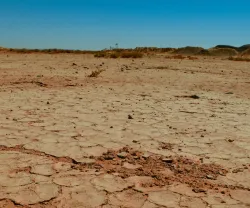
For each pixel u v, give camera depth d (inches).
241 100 401.1
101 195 144.6
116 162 183.3
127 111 314.0
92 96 391.5
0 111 297.0
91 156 191.0
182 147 212.1
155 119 285.4
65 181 157.2
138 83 528.1
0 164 175.6
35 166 174.2
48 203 137.3
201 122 280.5
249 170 177.2
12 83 473.1
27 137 223.1
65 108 319.3
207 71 782.5
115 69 740.0
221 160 191.0
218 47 3009.4
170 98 397.1
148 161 186.1
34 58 1056.8
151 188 152.5
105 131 243.0
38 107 319.6
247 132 252.4
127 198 142.7
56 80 522.9
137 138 228.2
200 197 145.2
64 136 227.8
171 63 1007.6
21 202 137.5
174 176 166.7
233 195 148.1
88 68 745.6
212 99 400.5
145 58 1250.0
